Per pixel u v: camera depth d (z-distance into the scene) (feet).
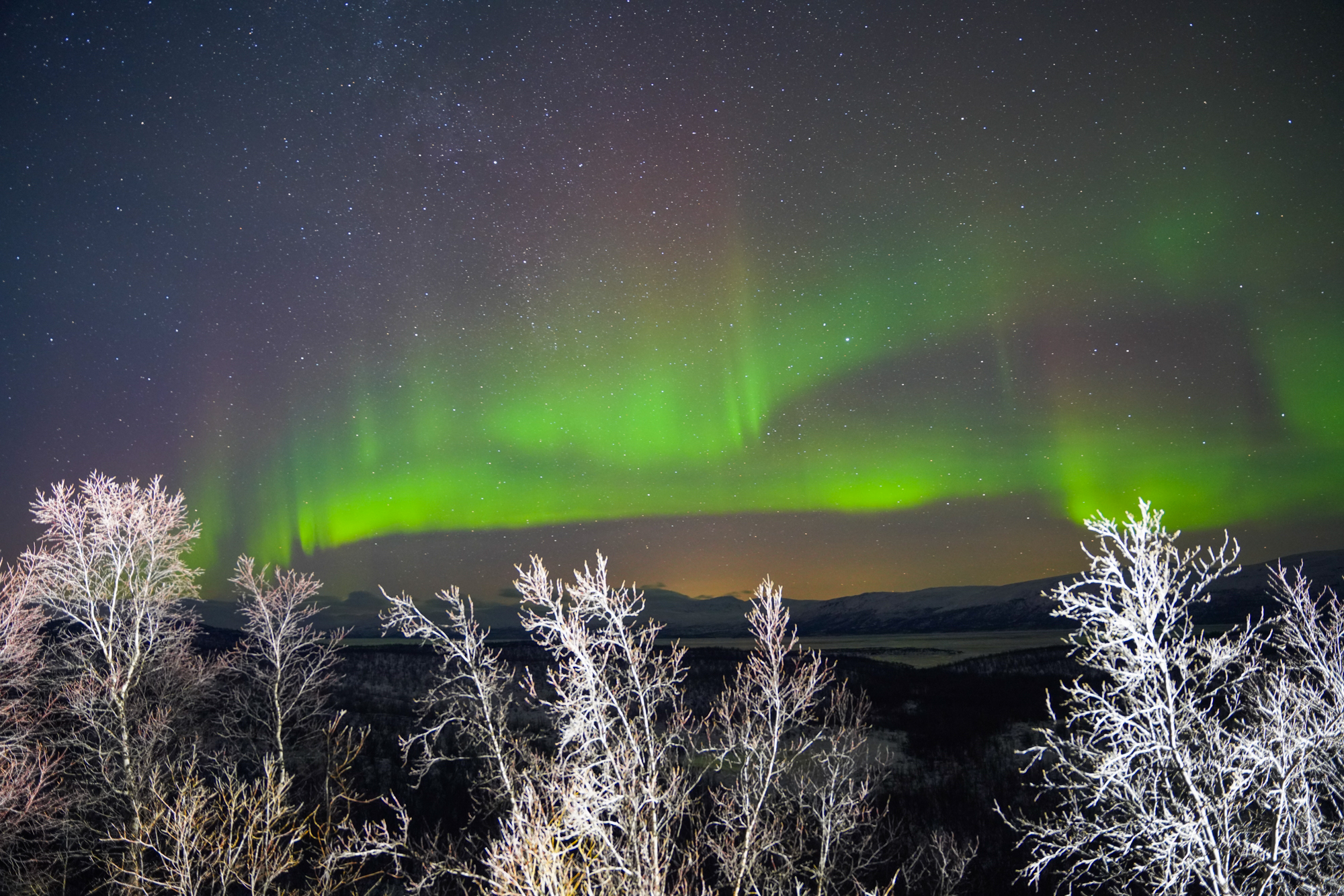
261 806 31.40
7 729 40.01
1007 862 41.06
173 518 46.37
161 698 45.03
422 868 35.96
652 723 26.50
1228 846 20.35
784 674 29.86
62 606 41.91
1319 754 22.54
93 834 37.86
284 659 52.37
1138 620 21.40
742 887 26.96
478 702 33.42
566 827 21.30
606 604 26.27
